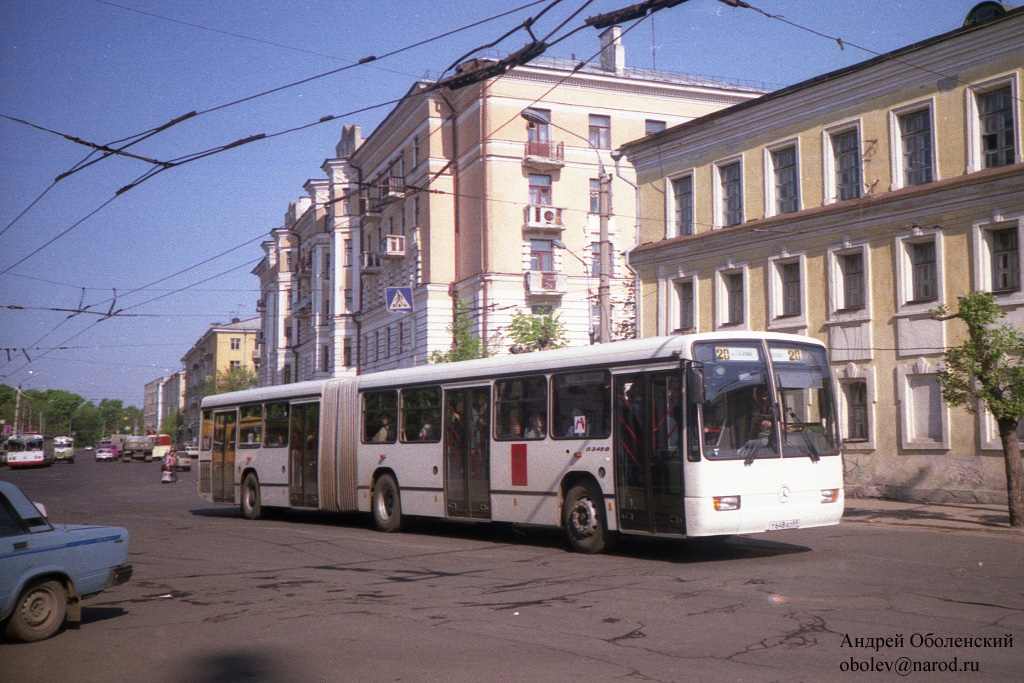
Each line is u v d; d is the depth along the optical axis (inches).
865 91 952.3
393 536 674.8
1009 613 337.7
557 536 657.6
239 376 3732.8
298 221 2773.1
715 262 1102.4
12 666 300.7
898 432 908.0
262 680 275.6
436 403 670.5
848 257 973.2
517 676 269.4
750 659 280.7
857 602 363.3
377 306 2074.3
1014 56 824.9
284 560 553.6
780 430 505.7
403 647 310.7
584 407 555.8
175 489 1576.0
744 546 569.6
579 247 1720.0
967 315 669.9
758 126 1066.7
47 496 1378.0
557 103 1721.2
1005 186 822.5
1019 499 659.4
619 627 331.6
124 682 278.2
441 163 1787.6
